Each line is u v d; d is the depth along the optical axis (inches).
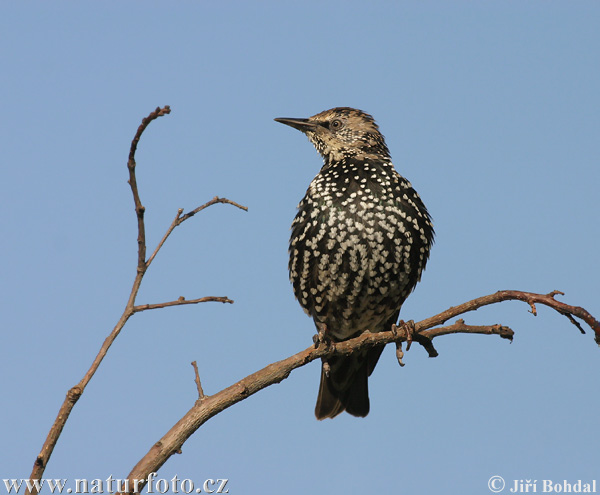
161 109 218.7
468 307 323.9
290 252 454.6
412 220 435.2
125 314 223.5
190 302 229.6
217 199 244.5
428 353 352.2
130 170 225.5
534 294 301.4
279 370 286.4
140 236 227.3
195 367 263.4
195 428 254.8
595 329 285.7
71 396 212.4
